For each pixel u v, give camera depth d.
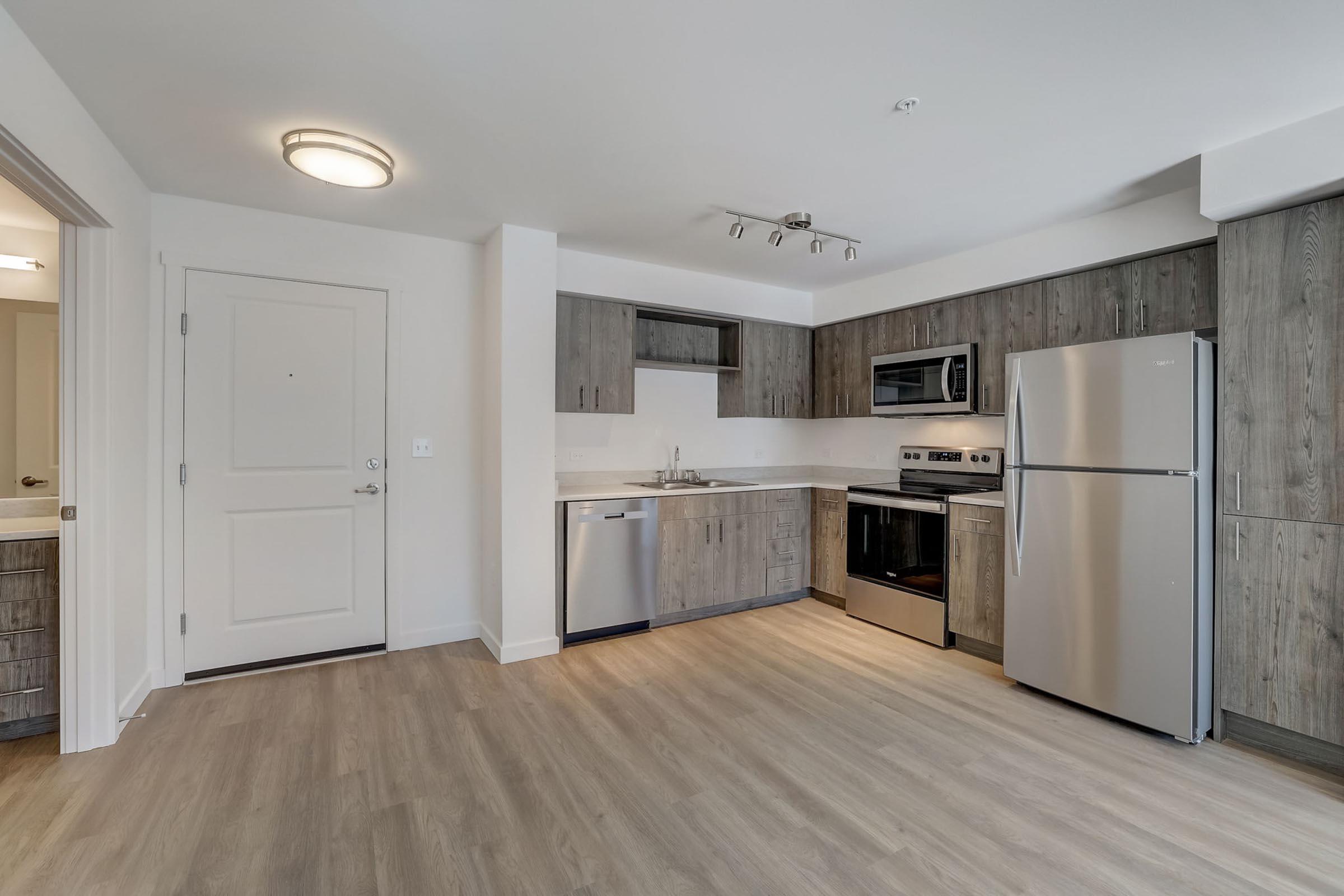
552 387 3.41
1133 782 2.19
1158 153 2.44
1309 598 2.28
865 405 4.46
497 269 3.32
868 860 1.77
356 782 2.14
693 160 2.51
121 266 2.46
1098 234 3.10
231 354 3.00
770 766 2.27
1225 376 2.48
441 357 3.50
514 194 2.85
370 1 1.56
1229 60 1.82
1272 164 2.25
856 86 1.97
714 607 4.18
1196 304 2.81
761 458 5.02
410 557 3.44
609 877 1.70
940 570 3.56
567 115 2.15
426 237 3.46
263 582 3.10
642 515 3.76
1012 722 2.64
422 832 1.88
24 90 1.70
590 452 4.26
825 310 4.75
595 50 1.78
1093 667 2.68
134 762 2.25
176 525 2.90
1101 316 3.15
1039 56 1.80
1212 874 1.72
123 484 2.52
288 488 3.14
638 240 3.53
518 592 3.31
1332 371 2.21
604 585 3.64
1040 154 2.45
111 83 1.95
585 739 2.46
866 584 4.02
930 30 1.69
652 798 2.07
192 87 1.97
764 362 4.64
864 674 3.16
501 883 1.67
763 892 1.65
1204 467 2.49
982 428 4.02
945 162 2.53
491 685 2.98
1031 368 2.92
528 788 2.12
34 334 3.03
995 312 3.64
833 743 2.45
